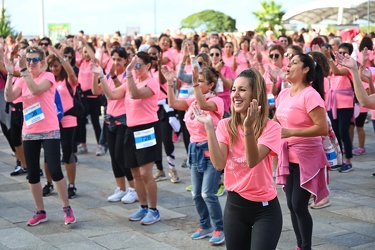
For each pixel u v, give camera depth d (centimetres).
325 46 1009
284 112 607
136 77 750
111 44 1471
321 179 619
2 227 749
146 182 748
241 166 465
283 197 862
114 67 838
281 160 607
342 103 1030
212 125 465
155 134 744
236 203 471
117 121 809
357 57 1058
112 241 692
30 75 727
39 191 759
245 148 443
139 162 743
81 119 1220
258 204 466
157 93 743
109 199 866
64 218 782
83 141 1238
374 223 745
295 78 602
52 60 902
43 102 736
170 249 662
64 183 750
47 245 680
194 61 684
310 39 1595
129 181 852
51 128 739
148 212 758
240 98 456
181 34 1925
